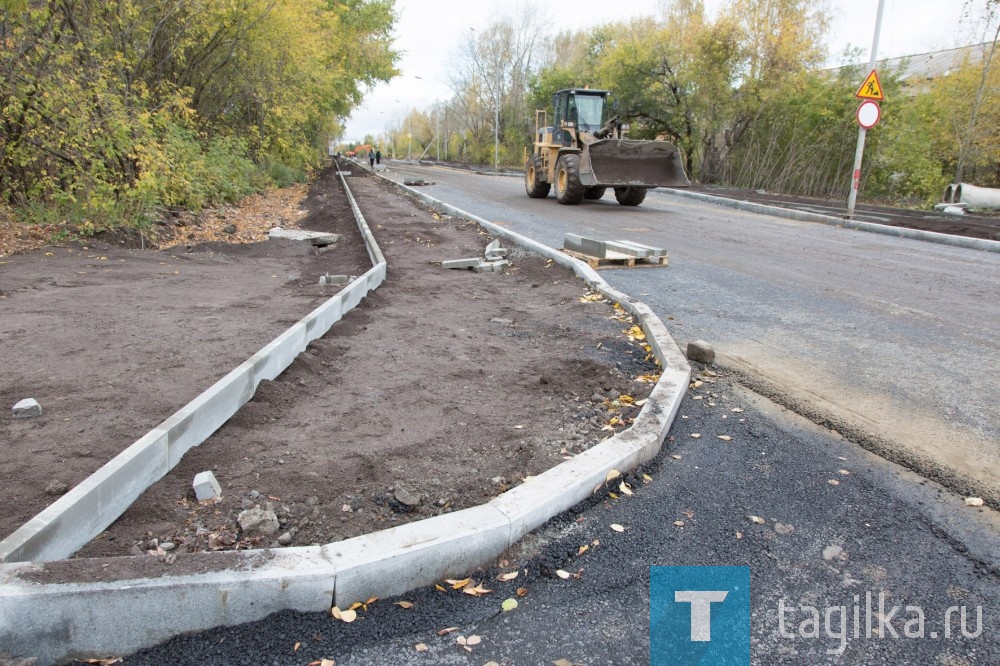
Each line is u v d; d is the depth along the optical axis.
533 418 3.87
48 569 2.15
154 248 10.30
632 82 29.92
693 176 30.52
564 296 7.11
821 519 2.88
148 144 10.80
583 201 18.69
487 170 46.94
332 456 3.33
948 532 2.77
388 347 5.25
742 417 3.96
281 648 2.13
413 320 6.16
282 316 6.17
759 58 25.17
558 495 2.85
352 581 2.30
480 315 6.43
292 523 2.77
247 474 3.13
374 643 2.16
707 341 5.52
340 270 9.02
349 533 2.71
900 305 6.68
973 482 3.17
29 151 10.46
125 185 10.56
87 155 10.20
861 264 9.02
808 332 5.76
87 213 10.37
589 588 2.45
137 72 13.15
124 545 2.60
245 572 2.21
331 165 48.06
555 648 2.14
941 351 5.20
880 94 13.48
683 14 28.05
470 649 2.14
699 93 27.19
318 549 2.38
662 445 3.56
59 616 2.07
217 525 2.72
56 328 5.50
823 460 3.41
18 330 5.41
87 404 3.89
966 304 6.71
